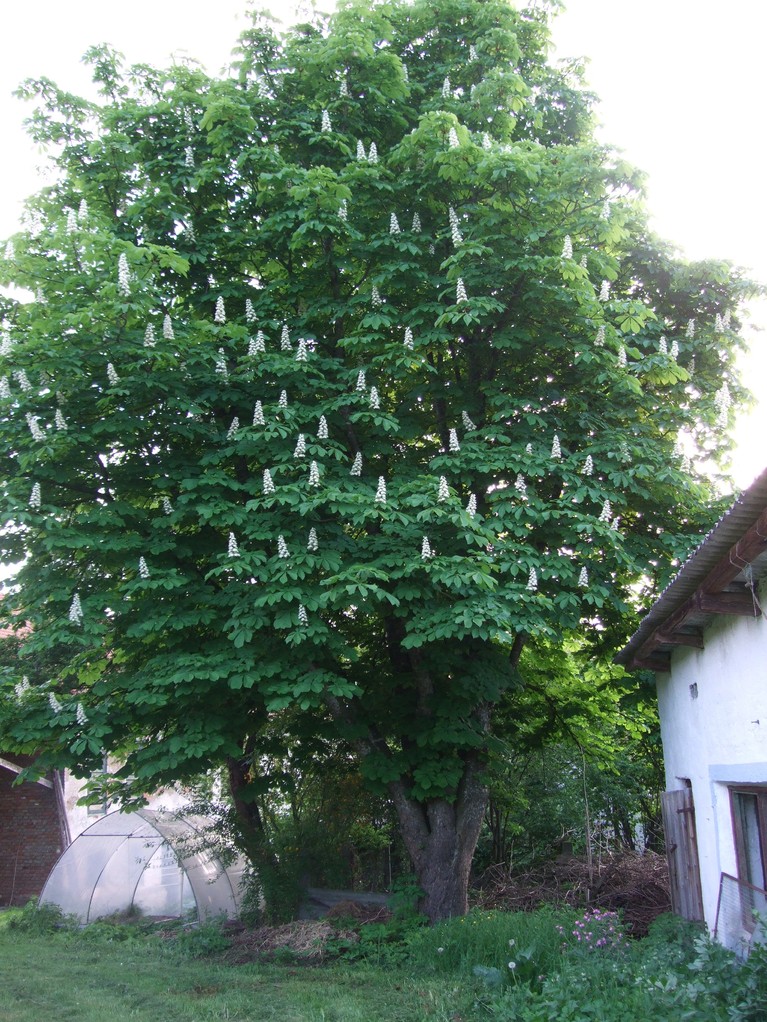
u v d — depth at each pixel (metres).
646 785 17.67
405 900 11.80
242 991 9.30
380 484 9.62
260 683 9.93
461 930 9.98
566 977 7.53
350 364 11.66
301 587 9.70
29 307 10.13
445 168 10.41
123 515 10.31
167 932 13.95
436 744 11.56
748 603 7.32
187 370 10.58
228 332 10.39
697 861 9.49
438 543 10.32
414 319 10.84
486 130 11.73
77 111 11.73
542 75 13.30
